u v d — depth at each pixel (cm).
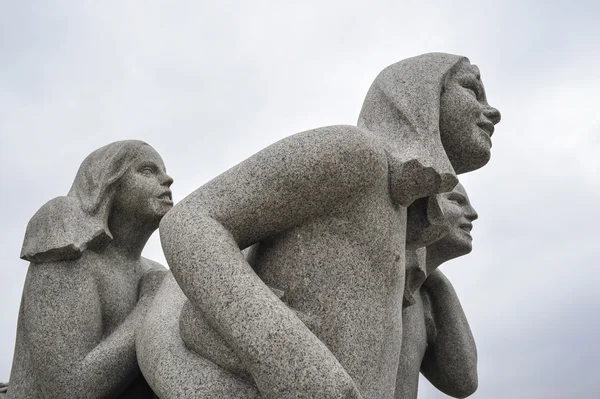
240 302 210
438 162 242
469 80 279
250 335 205
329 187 229
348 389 198
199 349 238
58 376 280
